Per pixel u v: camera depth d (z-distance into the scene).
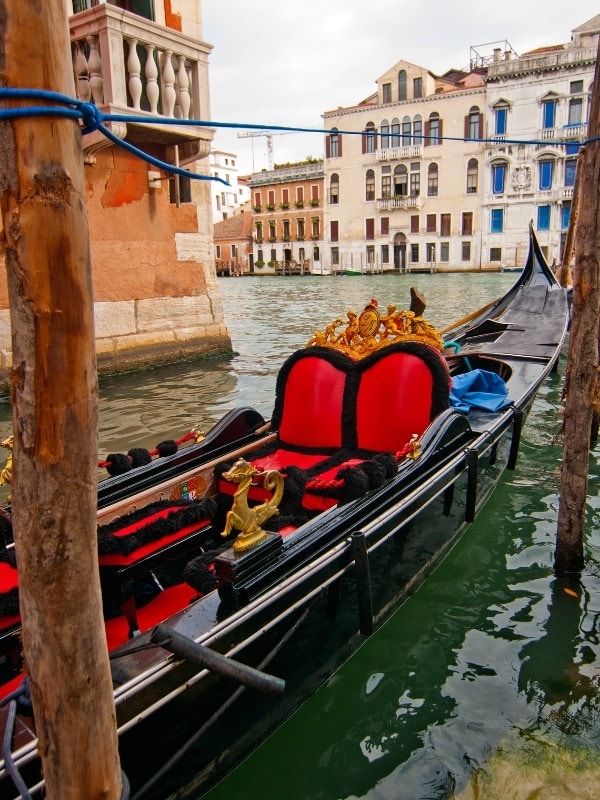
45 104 1.04
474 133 33.06
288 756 2.29
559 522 3.35
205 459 3.28
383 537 2.70
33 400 1.11
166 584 2.71
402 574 3.00
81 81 6.90
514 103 31.59
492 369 6.28
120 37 6.64
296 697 2.35
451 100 33.22
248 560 2.07
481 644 2.86
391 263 37.28
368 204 37.12
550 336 7.21
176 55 7.35
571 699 2.54
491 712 2.48
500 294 21.00
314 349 3.71
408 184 35.44
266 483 2.16
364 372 3.52
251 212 45.91
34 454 1.13
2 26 1.00
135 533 2.38
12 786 1.47
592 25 29.69
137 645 1.80
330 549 2.41
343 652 2.62
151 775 1.78
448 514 3.41
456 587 3.28
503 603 3.15
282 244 42.47
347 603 2.55
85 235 1.12
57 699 1.22
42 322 1.09
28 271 1.07
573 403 3.19
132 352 8.60
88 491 1.18
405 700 2.54
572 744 2.32
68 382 1.12
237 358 9.79
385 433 3.40
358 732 2.39
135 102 6.93
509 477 4.64
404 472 3.02
